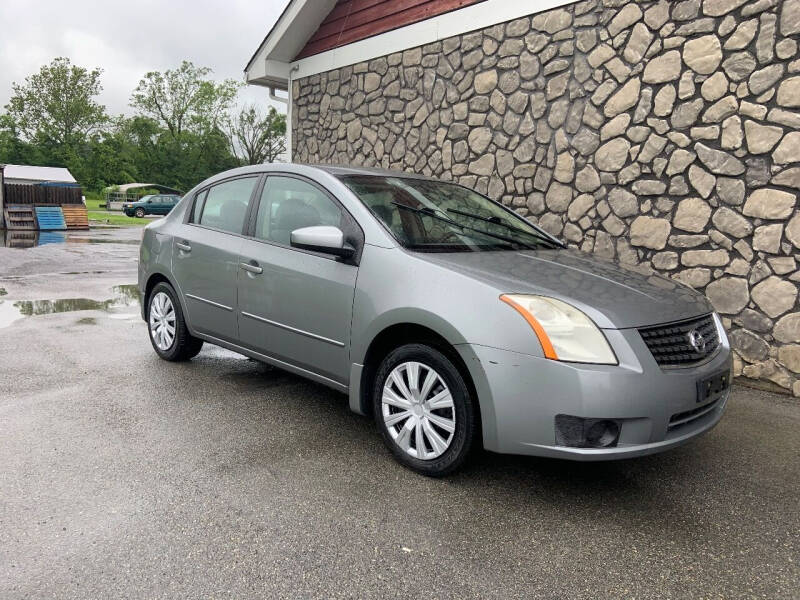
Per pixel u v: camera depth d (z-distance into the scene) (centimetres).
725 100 481
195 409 382
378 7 797
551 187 612
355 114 841
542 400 259
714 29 486
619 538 249
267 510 262
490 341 268
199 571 218
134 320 652
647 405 256
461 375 281
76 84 7956
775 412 414
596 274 320
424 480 296
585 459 255
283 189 394
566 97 595
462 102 696
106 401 392
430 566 225
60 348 523
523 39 630
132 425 353
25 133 7994
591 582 219
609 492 290
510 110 646
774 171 455
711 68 489
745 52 468
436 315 284
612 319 265
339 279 332
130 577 213
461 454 283
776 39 451
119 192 5856
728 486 300
